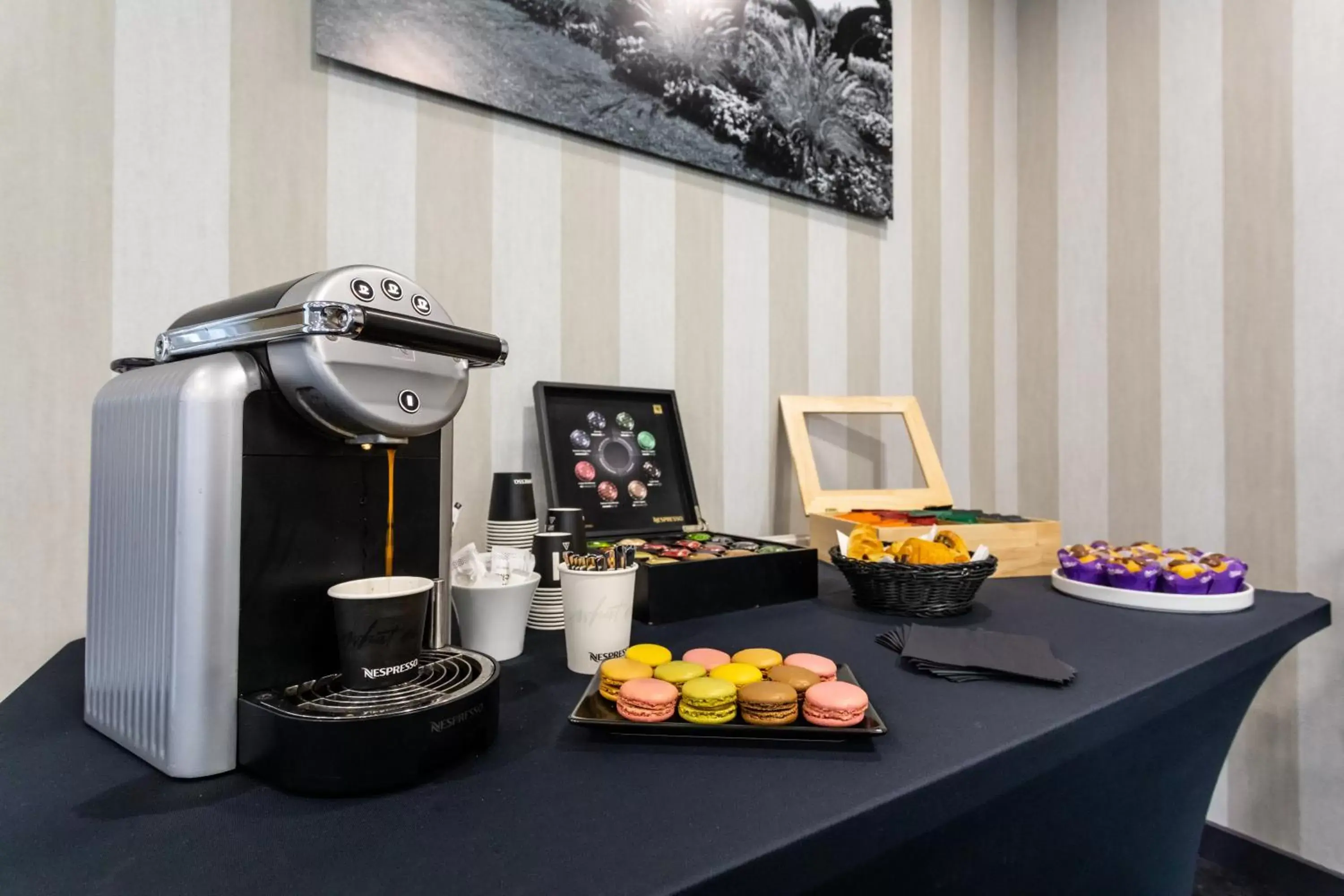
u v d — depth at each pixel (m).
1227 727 1.02
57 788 0.47
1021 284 2.03
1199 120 1.65
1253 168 1.56
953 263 1.90
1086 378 1.87
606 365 1.29
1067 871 0.77
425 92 1.10
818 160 1.58
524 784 0.47
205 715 0.48
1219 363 1.61
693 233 1.41
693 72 1.38
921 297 1.83
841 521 1.29
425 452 0.65
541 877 0.36
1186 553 1.17
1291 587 1.49
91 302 0.87
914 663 0.72
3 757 0.52
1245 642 0.85
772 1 1.50
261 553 0.51
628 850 0.39
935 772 0.49
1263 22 1.54
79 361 0.86
